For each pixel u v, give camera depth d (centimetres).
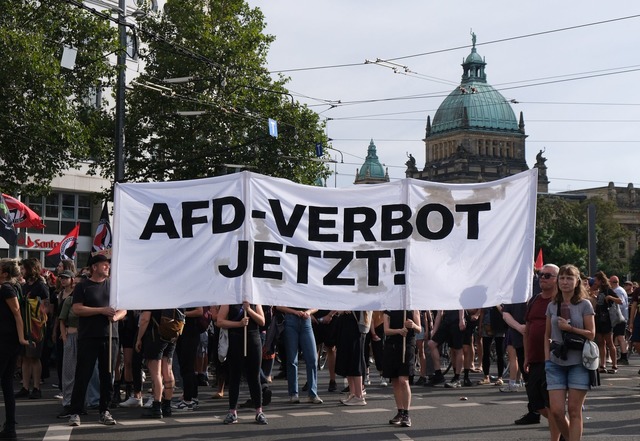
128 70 4816
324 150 4659
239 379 1348
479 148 16912
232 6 4491
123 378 1714
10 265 1227
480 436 1232
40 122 2872
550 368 1044
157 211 1250
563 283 1034
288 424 1344
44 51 2864
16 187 3180
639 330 2161
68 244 2670
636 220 16550
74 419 1309
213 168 4450
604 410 1523
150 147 4303
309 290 1240
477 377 2169
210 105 4006
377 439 1203
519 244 1232
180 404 1516
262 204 1243
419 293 1234
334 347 1831
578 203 11775
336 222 1246
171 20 4275
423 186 1241
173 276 1243
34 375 1733
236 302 1232
